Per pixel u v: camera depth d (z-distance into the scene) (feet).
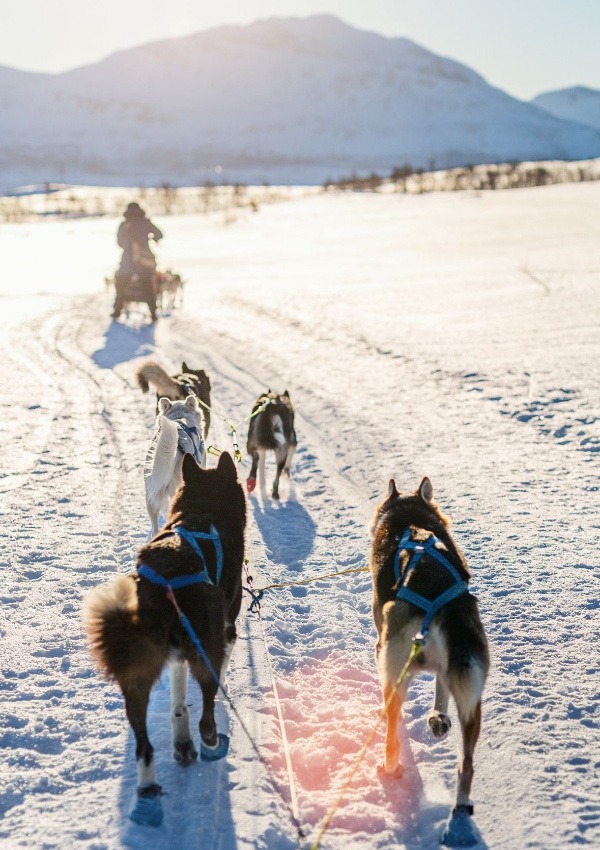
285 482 31.01
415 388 42.78
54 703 16.29
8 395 43.62
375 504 27.68
